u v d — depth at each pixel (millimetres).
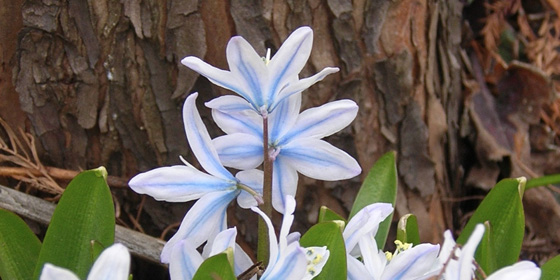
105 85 223
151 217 234
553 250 280
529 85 285
